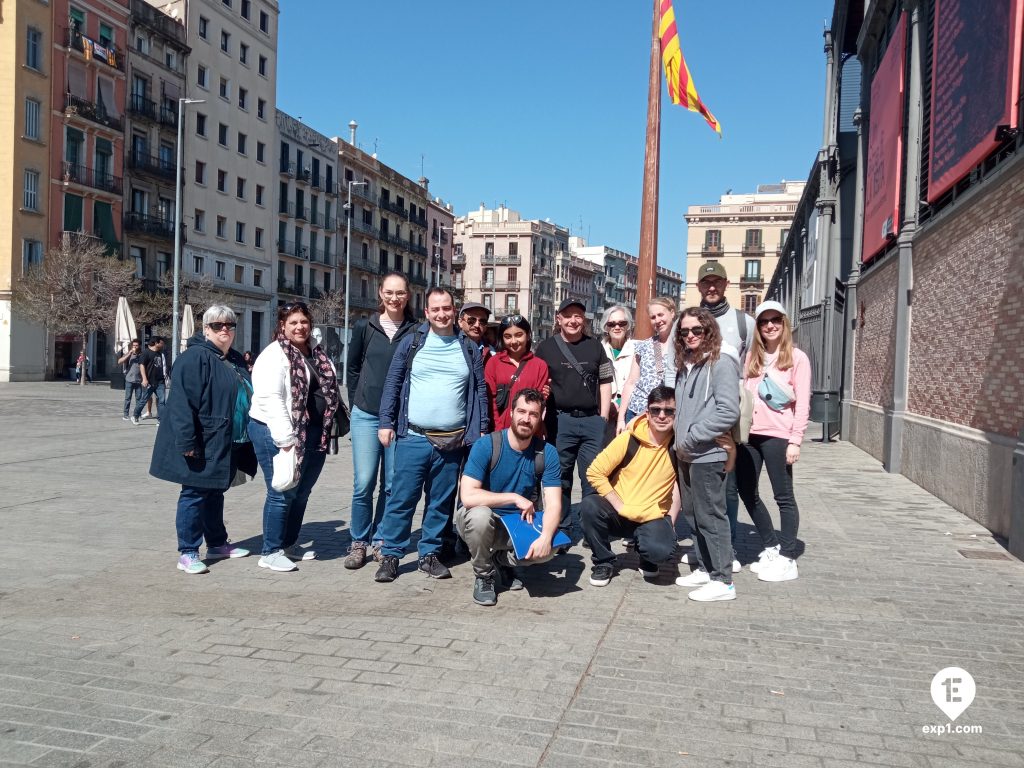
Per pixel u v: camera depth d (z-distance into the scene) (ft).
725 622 14.82
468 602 16.03
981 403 25.91
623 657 12.90
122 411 68.49
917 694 11.52
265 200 178.81
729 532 16.47
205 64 158.81
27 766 9.17
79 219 132.46
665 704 11.09
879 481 34.32
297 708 10.82
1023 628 14.56
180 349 112.16
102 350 140.26
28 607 15.14
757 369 18.30
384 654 12.91
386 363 18.75
